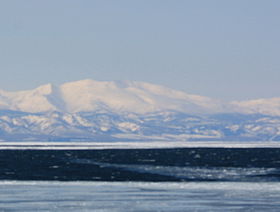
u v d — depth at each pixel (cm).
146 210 14062
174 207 14412
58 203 15050
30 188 18112
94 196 16212
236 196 16175
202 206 14538
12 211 13925
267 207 14338
